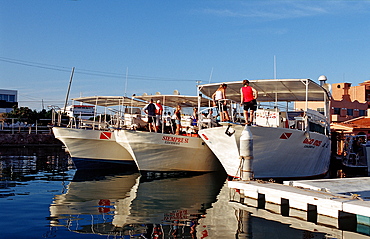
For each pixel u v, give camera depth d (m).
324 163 18.17
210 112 15.94
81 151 18.66
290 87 15.98
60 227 8.05
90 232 7.73
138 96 19.48
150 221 8.68
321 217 9.05
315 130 16.64
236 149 13.41
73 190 12.80
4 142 40.06
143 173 16.36
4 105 60.16
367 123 32.03
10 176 16.50
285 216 9.22
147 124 18.08
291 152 14.67
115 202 10.80
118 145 19.44
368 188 11.13
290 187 10.77
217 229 8.07
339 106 41.06
